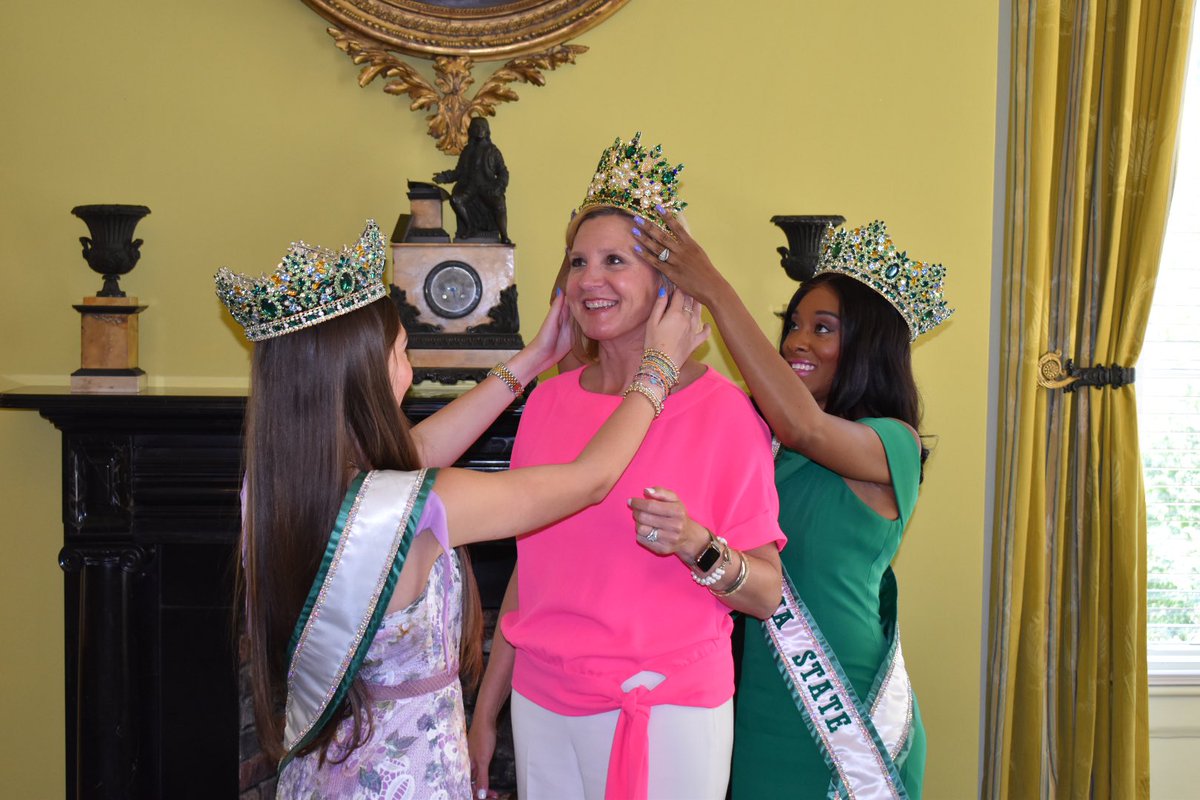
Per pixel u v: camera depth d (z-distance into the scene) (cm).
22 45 209
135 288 214
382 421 107
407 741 108
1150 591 271
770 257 221
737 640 189
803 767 145
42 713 219
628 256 126
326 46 211
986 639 241
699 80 217
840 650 144
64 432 197
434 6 208
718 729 123
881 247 153
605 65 215
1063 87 230
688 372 132
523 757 129
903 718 148
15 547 217
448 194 200
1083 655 237
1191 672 264
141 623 206
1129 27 226
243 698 209
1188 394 268
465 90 212
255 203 213
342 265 106
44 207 212
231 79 211
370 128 213
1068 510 240
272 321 105
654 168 126
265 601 104
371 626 100
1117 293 235
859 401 152
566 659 122
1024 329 228
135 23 209
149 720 207
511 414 193
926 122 220
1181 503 269
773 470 130
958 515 229
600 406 130
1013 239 229
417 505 101
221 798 209
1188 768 268
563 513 110
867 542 145
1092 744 238
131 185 212
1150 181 230
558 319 146
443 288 198
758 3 217
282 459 104
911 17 218
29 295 213
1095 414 234
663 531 111
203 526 201
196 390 211
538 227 217
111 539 200
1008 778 238
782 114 219
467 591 124
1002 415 234
